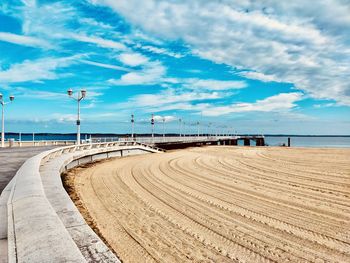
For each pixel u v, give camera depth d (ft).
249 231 24.29
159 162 81.92
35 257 7.39
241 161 83.41
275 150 137.69
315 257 19.44
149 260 18.67
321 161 80.38
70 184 43.91
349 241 22.26
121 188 42.80
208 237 22.88
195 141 206.80
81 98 81.30
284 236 23.20
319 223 26.53
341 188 42.70
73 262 7.12
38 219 10.33
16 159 53.36
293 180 49.75
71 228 14.90
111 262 11.78
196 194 38.50
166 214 29.12
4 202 18.47
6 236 12.73
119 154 102.94
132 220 27.09
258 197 36.73
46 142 142.31
